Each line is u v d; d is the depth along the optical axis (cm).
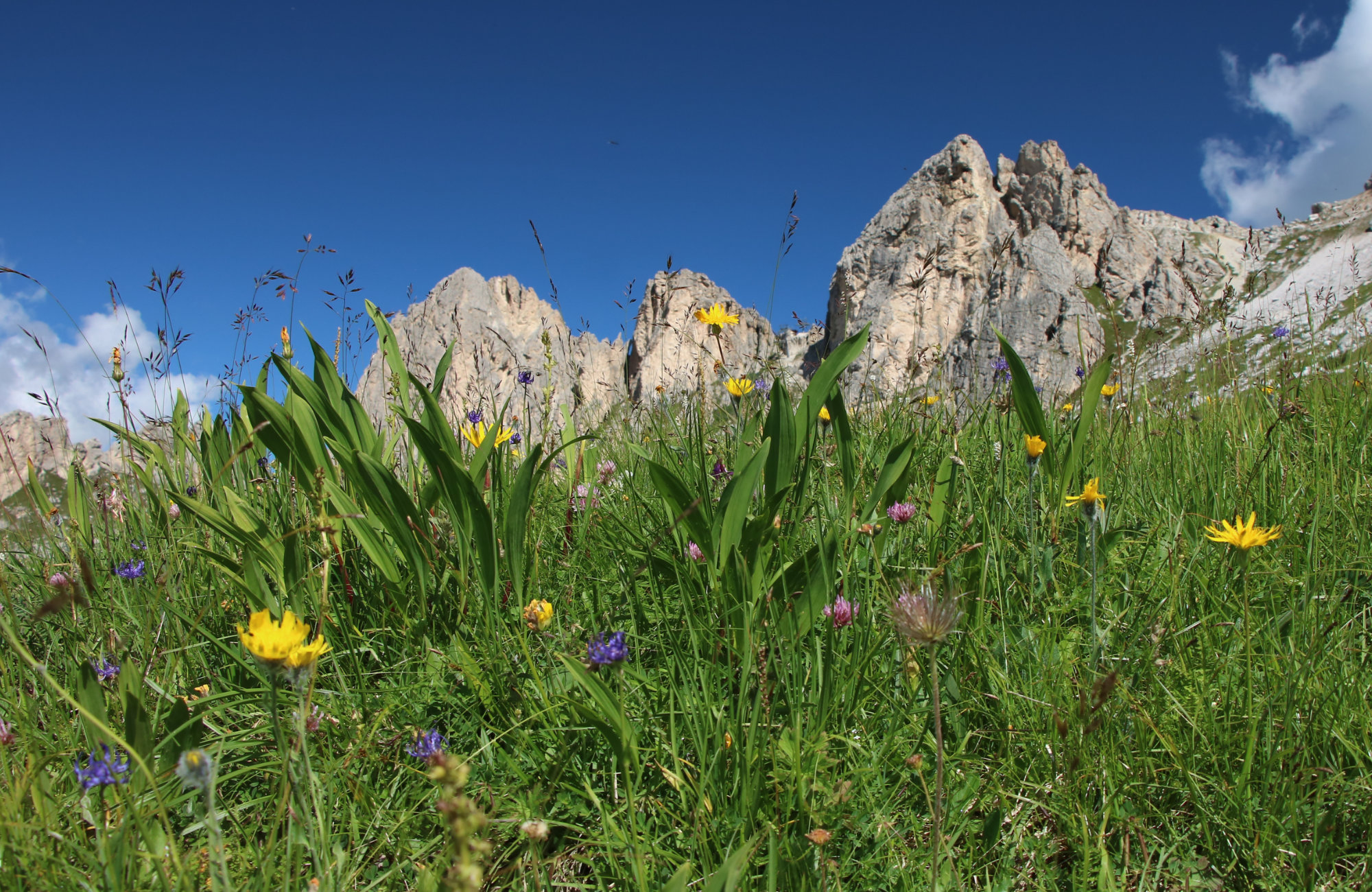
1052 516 227
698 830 124
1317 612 169
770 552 190
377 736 160
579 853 139
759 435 230
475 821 77
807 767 139
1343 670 153
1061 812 137
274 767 140
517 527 191
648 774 148
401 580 200
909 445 192
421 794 143
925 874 125
